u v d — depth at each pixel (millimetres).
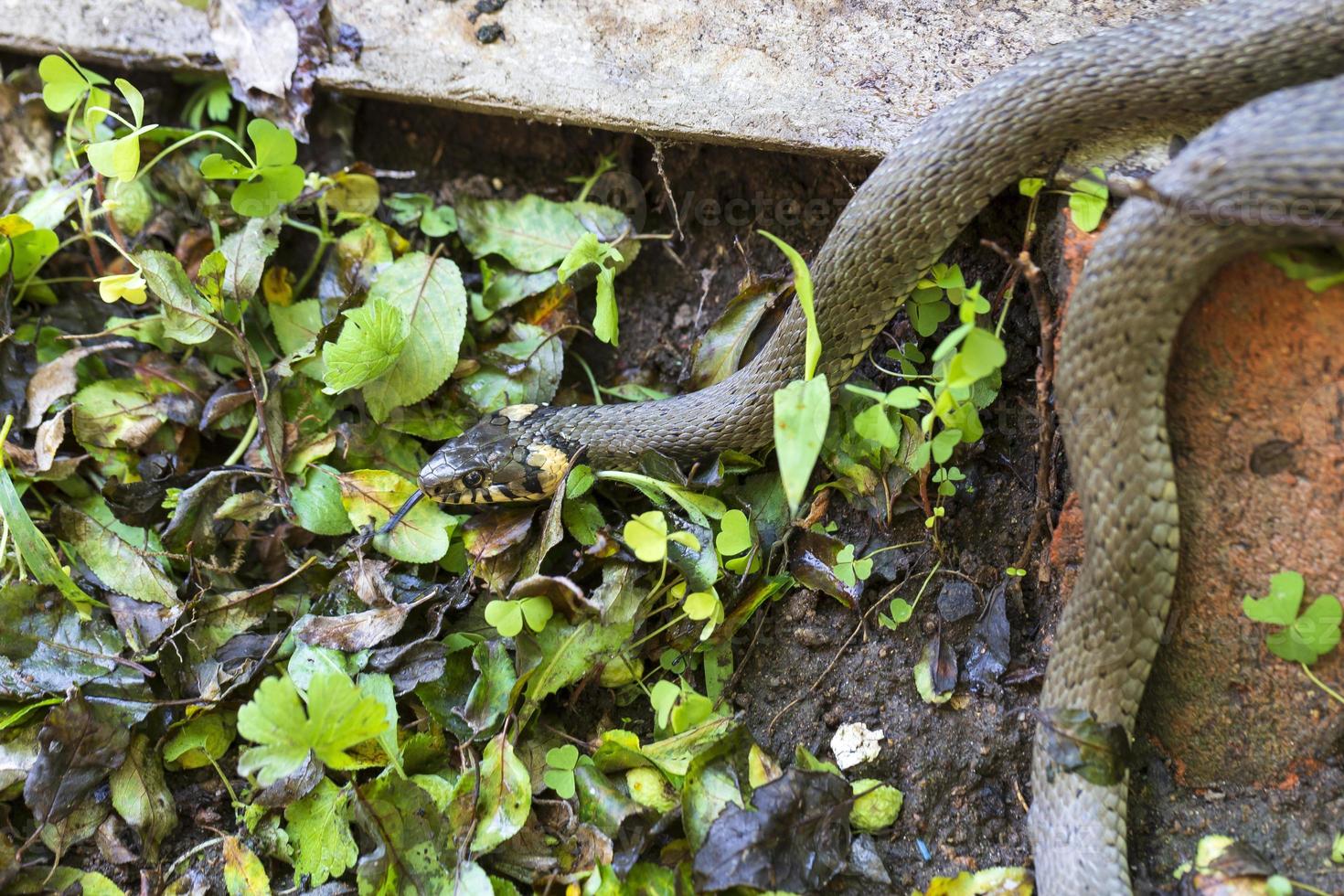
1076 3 454
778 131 455
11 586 441
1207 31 407
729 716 431
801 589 446
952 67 453
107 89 491
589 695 442
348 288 473
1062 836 408
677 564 429
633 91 466
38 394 466
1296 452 404
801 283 402
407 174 482
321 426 467
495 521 447
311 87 479
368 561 446
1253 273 401
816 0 465
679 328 484
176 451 470
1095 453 405
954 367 389
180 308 457
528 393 470
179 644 446
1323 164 376
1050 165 422
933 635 440
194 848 431
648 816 419
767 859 404
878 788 427
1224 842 411
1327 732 413
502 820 417
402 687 432
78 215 488
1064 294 417
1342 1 398
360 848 422
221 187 487
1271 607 405
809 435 391
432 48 477
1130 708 413
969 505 446
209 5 481
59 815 426
